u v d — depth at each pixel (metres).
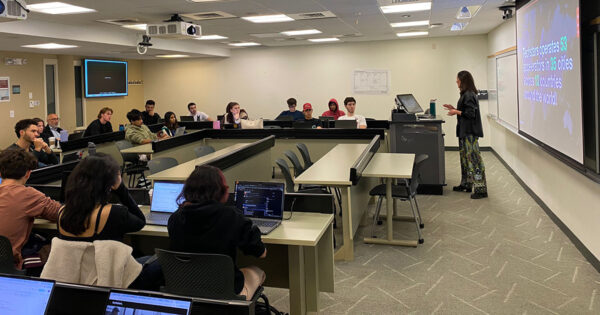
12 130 10.13
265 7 6.36
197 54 11.86
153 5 5.93
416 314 3.13
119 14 6.57
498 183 7.34
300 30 9.06
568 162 4.08
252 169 5.76
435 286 3.59
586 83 3.69
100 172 2.33
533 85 5.48
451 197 6.48
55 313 1.87
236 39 10.39
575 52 3.87
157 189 3.38
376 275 3.83
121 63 12.85
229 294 2.19
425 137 6.63
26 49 9.54
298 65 12.45
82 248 2.14
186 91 13.59
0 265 2.43
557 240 4.54
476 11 7.28
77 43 8.34
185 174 4.20
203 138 7.36
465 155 6.59
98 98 12.27
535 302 3.25
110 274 2.11
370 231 5.04
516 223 5.15
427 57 11.40
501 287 3.52
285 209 3.26
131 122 7.32
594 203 3.78
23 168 2.78
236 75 13.06
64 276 2.12
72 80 11.40
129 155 7.43
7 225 2.68
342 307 3.27
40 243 3.02
